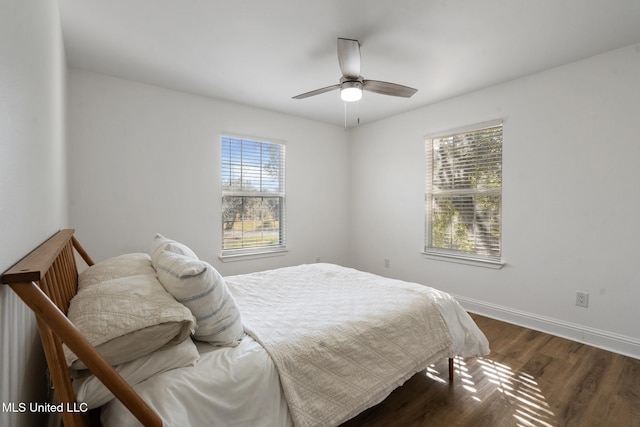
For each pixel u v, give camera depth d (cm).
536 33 217
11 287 72
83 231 276
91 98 277
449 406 179
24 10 97
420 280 388
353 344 150
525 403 181
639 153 231
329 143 456
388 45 233
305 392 128
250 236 384
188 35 220
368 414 173
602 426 162
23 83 95
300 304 188
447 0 182
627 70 235
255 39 225
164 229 318
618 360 229
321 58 254
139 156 302
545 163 279
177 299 124
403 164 405
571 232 266
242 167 374
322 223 452
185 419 100
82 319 100
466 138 340
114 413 96
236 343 134
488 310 321
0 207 71
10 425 76
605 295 249
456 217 351
